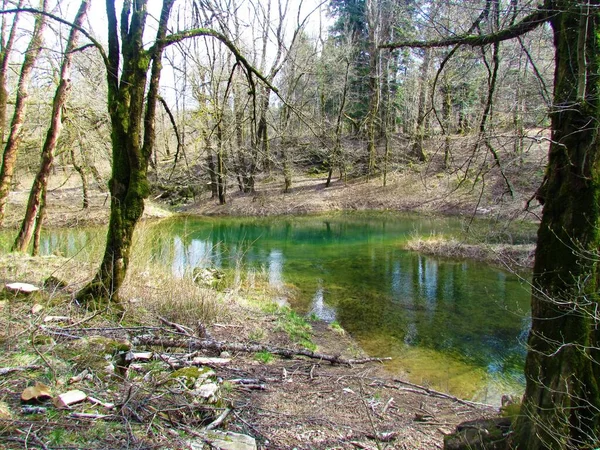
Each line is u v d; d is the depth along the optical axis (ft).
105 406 10.34
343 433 12.19
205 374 13.34
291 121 51.57
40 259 27.81
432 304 31.04
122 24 17.33
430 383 19.26
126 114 17.60
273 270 41.04
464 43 12.07
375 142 90.12
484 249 40.27
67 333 14.67
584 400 8.23
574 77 8.89
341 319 27.96
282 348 19.48
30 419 9.35
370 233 61.57
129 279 22.35
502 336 25.22
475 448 10.15
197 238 58.44
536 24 10.38
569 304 8.46
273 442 10.88
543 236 9.35
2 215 31.42
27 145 46.37
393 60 81.10
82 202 65.57
